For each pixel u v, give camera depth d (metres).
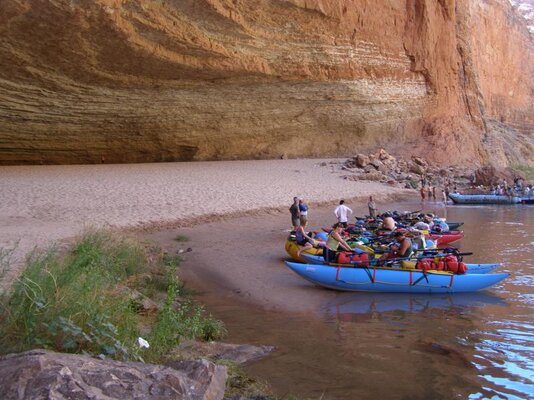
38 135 27.20
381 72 42.44
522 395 5.46
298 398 5.16
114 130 30.08
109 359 4.14
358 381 5.68
